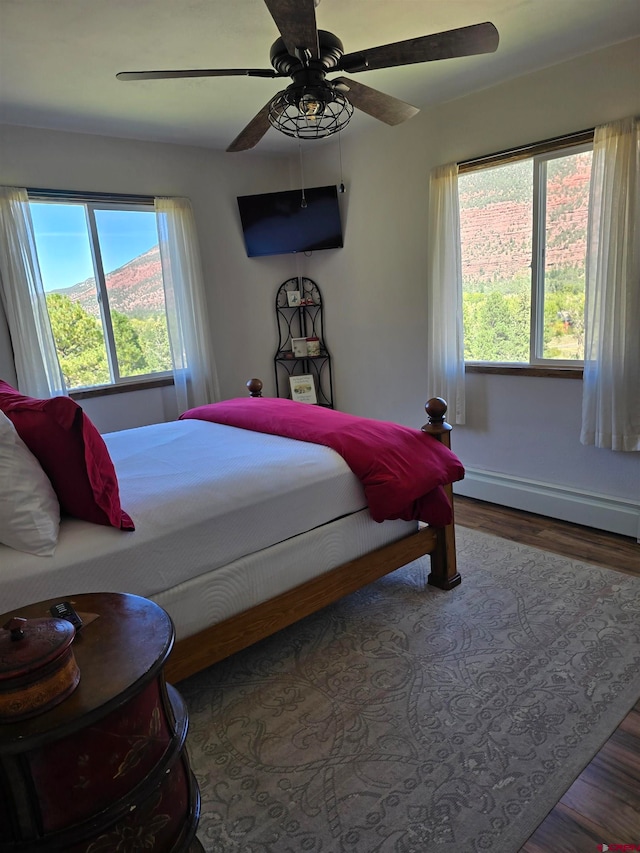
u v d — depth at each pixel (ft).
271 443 8.28
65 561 5.16
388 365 14.07
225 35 8.02
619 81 9.12
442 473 7.90
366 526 7.86
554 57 9.54
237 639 6.50
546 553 9.65
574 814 4.77
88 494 5.49
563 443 10.91
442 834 4.65
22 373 11.22
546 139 10.14
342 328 15.05
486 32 5.92
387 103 7.70
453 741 5.63
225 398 14.80
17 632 2.83
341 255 14.61
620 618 7.59
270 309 15.39
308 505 7.14
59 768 2.76
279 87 9.87
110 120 11.20
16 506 5.02
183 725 3.45
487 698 6.22
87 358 12.71
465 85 10.69
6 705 2.65
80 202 12.14
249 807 5.01
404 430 8.38
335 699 6.36
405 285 13.23
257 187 14.74
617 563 9.17
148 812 3.06
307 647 7.38
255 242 14.53
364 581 7.79
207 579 6.21
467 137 11.37
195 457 7.66
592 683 6.36
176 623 6.00
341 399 15.55
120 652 3.17
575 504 10.82
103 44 8.08
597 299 9.64
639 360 9.36
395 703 6.23
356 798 5.04
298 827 4.79
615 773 5.16
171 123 11.61
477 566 9.29
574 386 10.57
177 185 13.34
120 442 8.88
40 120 10.94
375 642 7.38
